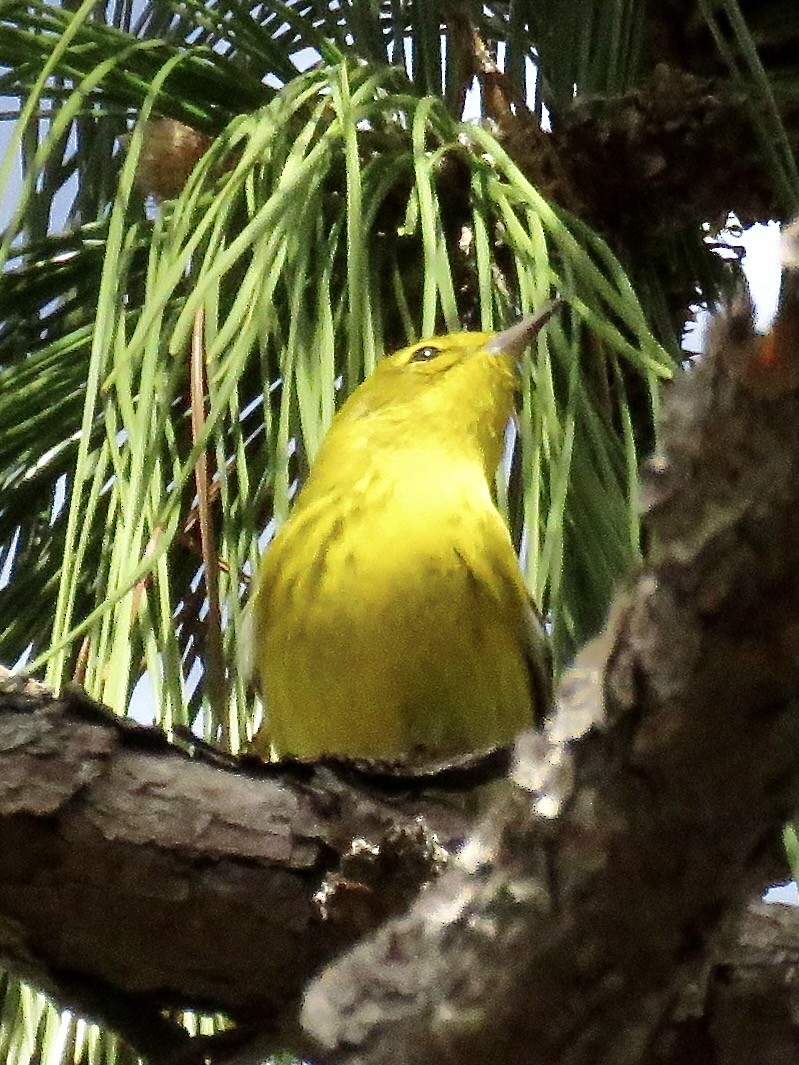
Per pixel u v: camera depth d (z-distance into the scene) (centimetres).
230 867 322
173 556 476
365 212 434
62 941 330
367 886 323
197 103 507
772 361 186
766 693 204
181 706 390
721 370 190
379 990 259
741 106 507
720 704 207
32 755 319
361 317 406
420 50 537
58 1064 377
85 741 324
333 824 330
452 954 248
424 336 391
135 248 491
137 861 319
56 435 475
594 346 455
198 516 450
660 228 517
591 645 231
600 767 221
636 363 380
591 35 548
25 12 492
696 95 512
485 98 516
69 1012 366
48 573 480
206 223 388
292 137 464
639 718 214
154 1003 343
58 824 315
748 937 329
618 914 230
